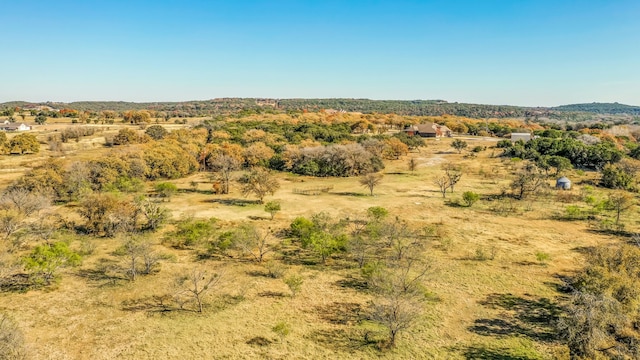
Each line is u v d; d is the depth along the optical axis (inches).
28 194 1667.1
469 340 813.9
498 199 2039.9
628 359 653.3
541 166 2783.0
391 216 1712.6
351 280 1103.6
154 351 762.8
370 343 802.8
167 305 949.8
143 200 1679.4
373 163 2874.0
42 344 778.8
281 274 1125.1
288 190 2267.5
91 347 773.9
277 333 828.6
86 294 996.6
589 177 2620.6
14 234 1360.7
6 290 1005.2
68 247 1261.1
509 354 765.3
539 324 872.3
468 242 1391.5
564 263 1209.4
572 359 703.7
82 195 1926.7
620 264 946.1
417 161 3309.5
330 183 2493.8
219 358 744.3
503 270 1157.1
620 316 713.6
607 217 1707.7
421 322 877.8
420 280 1080.8
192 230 1392.7
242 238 1290.6
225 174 2267.5
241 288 1043.9
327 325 869.8
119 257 1238.3
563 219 1684.3
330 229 1443.2
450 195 2135.8
